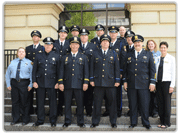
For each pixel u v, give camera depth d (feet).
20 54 11.41
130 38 11.66
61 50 12.13
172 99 12.44
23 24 19.43
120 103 11.21
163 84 10.29
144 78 9.98
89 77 10.53
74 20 20.66
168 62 10.28
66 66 10.48
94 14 20.34
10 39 19.60
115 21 19.90
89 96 11.34
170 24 18.06
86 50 11.62
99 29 12.28
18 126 10.78
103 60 10.24
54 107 10.67
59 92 11.51
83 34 11.55
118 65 10.27
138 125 10.58
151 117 11.01
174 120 10.91
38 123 10.65
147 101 9.99
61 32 12.25
